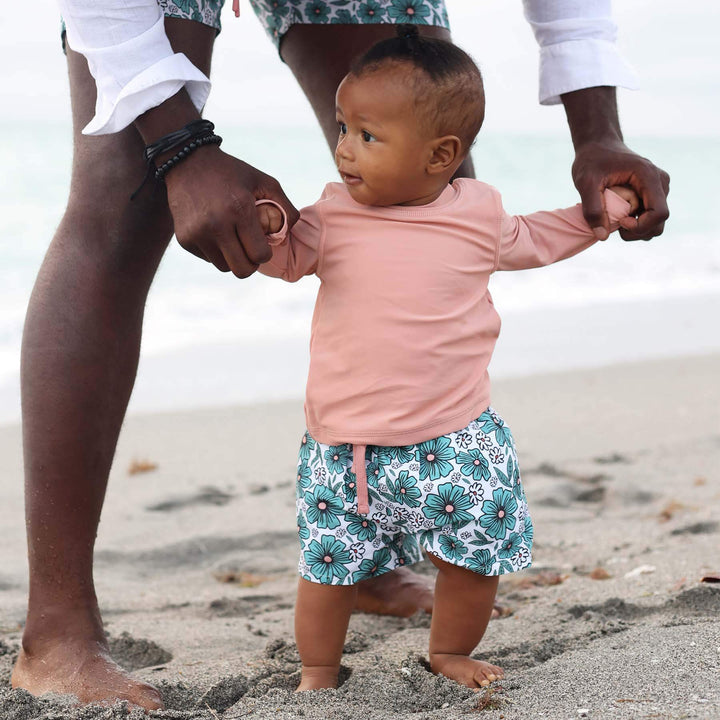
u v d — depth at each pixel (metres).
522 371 8.13
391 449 1.99
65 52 2.31
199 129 1.89
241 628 2.85
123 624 2.91
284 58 2.92
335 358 2.00
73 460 2.12
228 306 10.77
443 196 2.06
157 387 7.62
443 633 2.15
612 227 2.18
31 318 2.14
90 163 2.14
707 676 1.90
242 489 5.01
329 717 1.88
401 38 1.97
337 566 2.04
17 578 3.61
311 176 24.64
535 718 1.79
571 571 3.32
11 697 1.95
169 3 2.12
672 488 4.52
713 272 13.98
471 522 1.99
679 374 7.77
